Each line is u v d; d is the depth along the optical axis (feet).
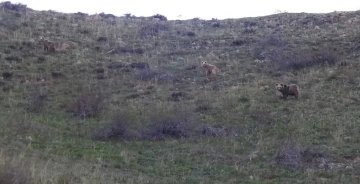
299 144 84.64
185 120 98.22
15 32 161.68
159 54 159.94
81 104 107.34
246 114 103.81
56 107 109.09
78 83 126.52
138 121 99.45
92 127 97.50
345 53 140.26
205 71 138.10
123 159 79.20
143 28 191.21
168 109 105.40
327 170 74.64
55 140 85.97
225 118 102.53
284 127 94.73
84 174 64.64
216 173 75.25
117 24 197.98
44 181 54.19
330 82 119.44
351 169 74.59
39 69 134.51
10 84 121.39
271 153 82.74
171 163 79.30
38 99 109.91
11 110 102.83
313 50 143.43
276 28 183.42
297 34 169.58
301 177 72.79
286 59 138.10
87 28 182.09
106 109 108.68
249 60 147.54
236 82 127.54
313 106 104.94
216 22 208.03
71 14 208.03
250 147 87.04
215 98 115.14
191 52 162.20
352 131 89.71
